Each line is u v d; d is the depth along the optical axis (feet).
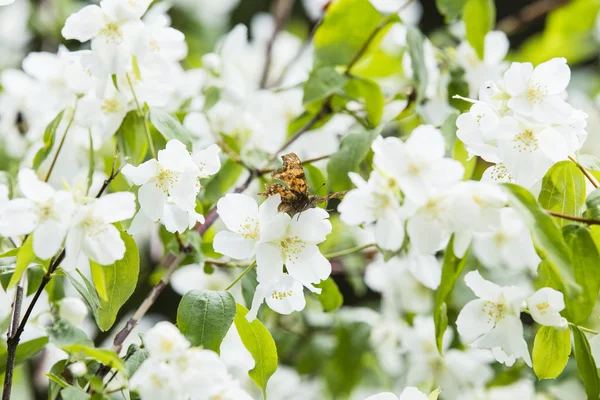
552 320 3.89
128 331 4.09
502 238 4.62
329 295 4.33
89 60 4.01
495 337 3.95
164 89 4.17
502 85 3.88
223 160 4.42
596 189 3.86
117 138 4.18
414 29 4.49
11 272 3.98
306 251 3.85
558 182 3.92
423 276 4.25
